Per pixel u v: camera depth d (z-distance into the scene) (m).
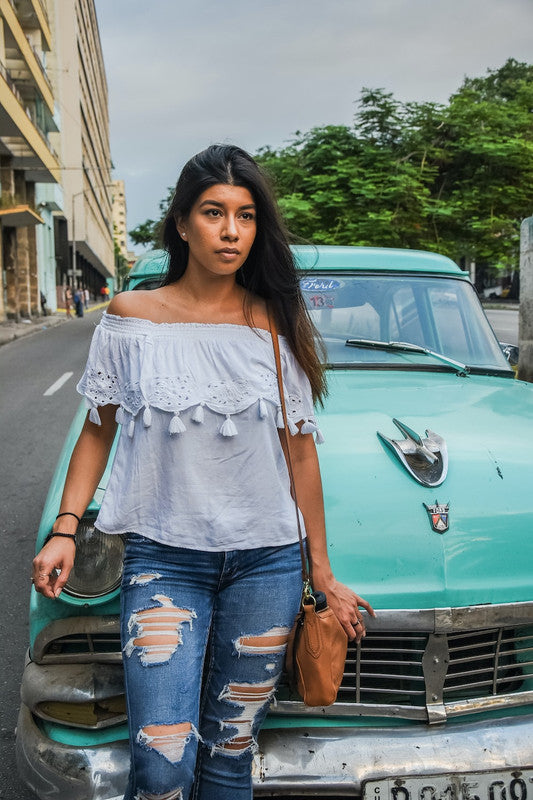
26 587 4.09
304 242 1.95
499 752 1.89
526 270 5.29
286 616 1.67
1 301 26.80
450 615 1.93
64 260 55.97
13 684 3.12
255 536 1.64
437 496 2.07
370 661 1.97
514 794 1.87
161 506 1.63
